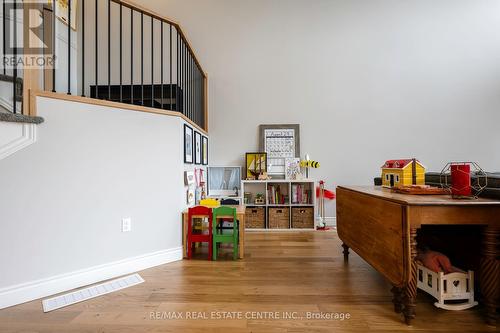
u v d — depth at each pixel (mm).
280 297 1699
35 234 1702
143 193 2230
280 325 1397
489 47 3863
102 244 1994
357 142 3916
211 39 3984
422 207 1342
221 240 2451
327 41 3924
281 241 3051
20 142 1645
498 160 3863
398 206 1385
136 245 2180
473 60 3873
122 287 1853
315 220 3641
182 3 3980
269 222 3641
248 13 3967
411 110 3895
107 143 2037
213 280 1964
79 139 1901
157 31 3943
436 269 1518
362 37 3912
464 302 1577
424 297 1694
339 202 2426
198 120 3799
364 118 3908
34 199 1705
